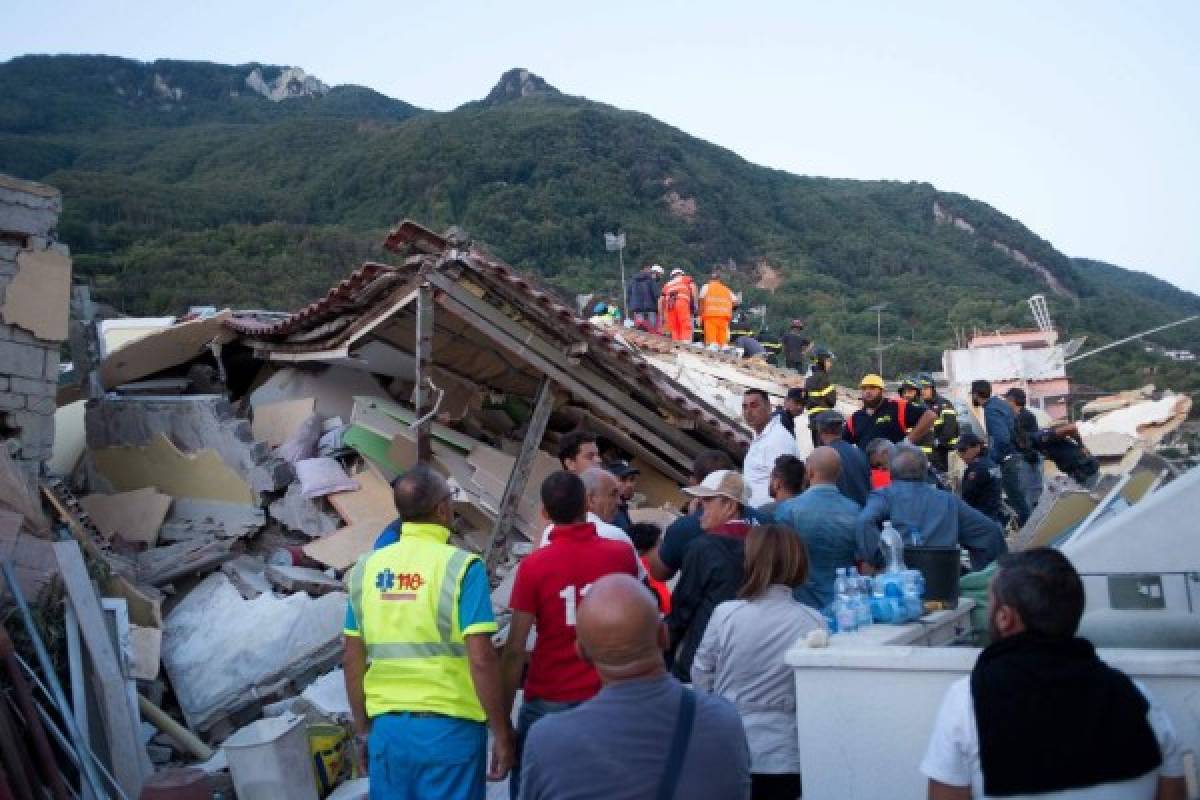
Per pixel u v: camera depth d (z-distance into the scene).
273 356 12.62
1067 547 4.59
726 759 2.90
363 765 7.09
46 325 8.85
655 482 12.34
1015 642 3.08
